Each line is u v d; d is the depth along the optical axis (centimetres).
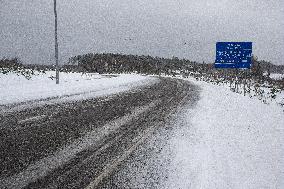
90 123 815
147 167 496
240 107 1258
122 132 731
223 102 1415
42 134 666
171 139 680
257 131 785
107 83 2533
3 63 3303
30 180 420
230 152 587
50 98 1323
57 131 702
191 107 1203
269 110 1234
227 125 850
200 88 2308
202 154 571
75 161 507
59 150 561
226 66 2489
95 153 556
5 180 416
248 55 2441
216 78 4138
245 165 515
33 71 3334
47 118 851
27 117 853
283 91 2886
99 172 465
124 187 415
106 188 409
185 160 535
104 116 930
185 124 855
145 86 2325
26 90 1623
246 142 666
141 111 1064
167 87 2288
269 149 620
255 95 2127
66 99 1308
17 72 3022
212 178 454
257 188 424
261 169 500
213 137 704
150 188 414
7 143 582
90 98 1383
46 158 512
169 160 534
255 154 579
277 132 788
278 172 490
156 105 1236
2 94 1388
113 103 1242
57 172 454
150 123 858
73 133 693
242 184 435
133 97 1498
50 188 399
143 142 648
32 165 477
